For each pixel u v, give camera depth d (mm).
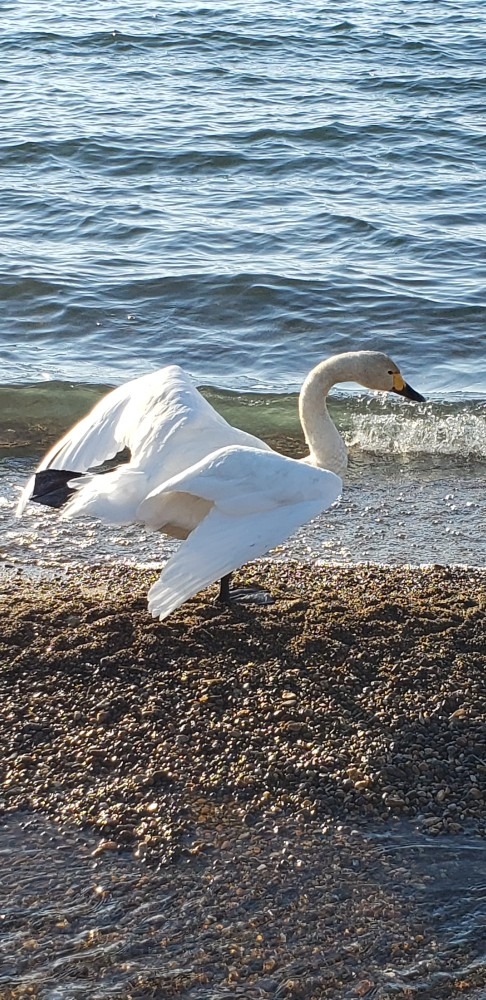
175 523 3598
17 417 5617
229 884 3328
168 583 3232
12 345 6273
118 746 3656
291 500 3318
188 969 3145
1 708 3752
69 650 3908
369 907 3289
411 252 7359
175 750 3648
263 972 3145
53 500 3525
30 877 3334
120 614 4031
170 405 3627
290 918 3258
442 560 4691
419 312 6602
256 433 5559
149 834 3441
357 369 4133
